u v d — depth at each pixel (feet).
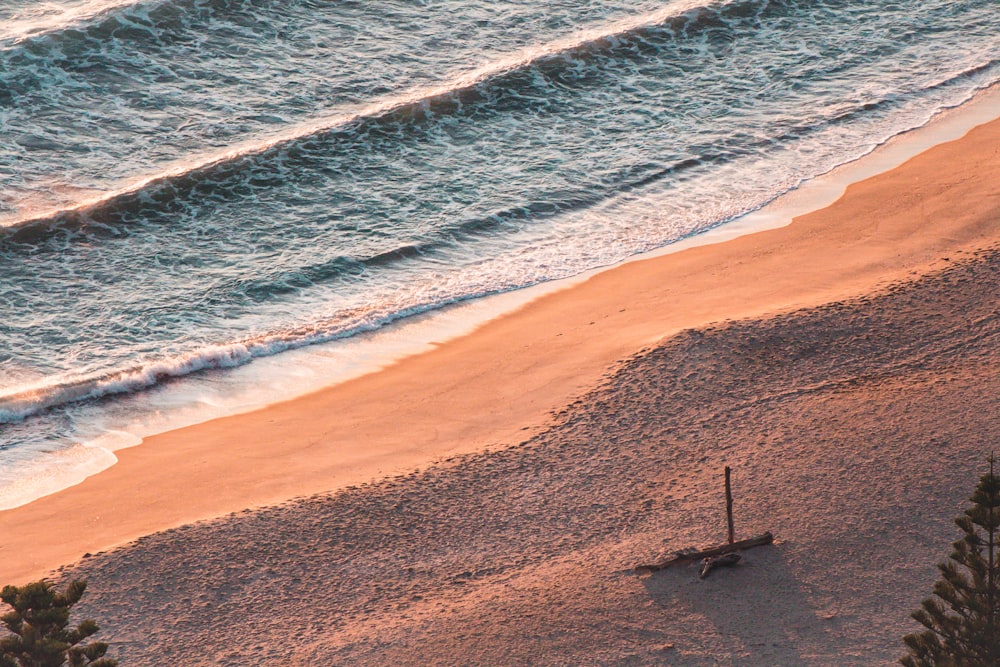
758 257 283.18
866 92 394.11
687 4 462.60
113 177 329.11
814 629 145.18
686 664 140.67
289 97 381.40
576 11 458.09
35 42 386.32
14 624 115.55
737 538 163.84
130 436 221.05
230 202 321.32
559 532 171.94
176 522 187.21
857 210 306.35
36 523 190.49
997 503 122.42
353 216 317.63
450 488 185.68
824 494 172.14
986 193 305.53
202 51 402.93
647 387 211.61
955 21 452.76
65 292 276.21
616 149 359.05
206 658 147.84
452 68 407.03
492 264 293.23
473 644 146.82
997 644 121.49
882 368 209.05
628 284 276.41
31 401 229.66
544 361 237.86
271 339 256.93
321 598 159.43
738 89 401.08
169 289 279.49
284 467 204.85
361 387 236.43
